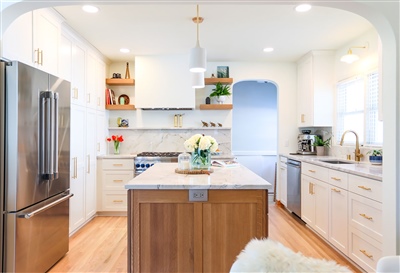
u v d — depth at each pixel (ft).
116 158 14.60
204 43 13.32
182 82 15.47
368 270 8.13
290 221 13.84
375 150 10.69
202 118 16.76
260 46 13.76
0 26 6.82
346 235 9.29
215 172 8.82
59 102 8.74
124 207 14.64
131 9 9.58
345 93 13.73
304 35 12.24
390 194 6.84
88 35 12.18
